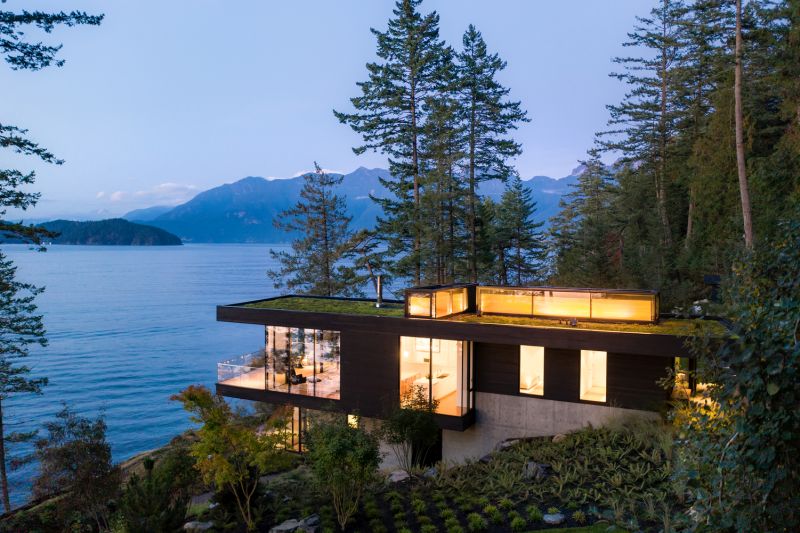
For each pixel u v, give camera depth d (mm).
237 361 20938
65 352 76625
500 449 16203
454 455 17781
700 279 29688
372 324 17844
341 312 19000
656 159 43062
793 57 22062
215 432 11828
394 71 34344
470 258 35344
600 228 39469
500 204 52062
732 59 23406
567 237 48031
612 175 54906
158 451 25344
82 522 16469
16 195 20078
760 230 22266
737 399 3664
